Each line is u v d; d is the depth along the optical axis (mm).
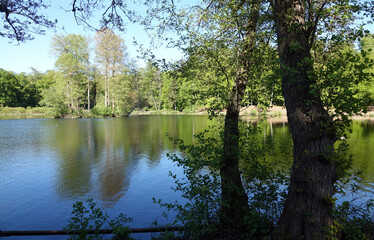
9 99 60000
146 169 9914
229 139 4191
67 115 42594
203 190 3514
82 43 44469
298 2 3012
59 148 14492
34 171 9742
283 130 19000
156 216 5762
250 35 4117
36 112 54750
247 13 3988
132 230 4148
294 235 2826
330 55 3111
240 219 3826
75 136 19391
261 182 4297
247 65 4336
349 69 2584
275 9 3270
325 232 2701
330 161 2660
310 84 2773
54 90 44031
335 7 2986
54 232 4059
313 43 3332
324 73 2645
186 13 4633
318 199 2736
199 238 3742
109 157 12102
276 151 10047
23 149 14227
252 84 4551
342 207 2982
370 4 2857
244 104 4605
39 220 5719
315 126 2768
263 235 3453
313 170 2758
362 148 12375
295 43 2828
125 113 48688
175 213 5879
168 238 3863
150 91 60125
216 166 3844
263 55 4305
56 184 8219
